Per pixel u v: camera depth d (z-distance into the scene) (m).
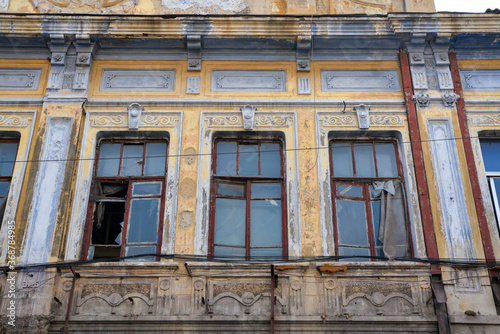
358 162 9.07
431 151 8.81
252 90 9.34
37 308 7.56
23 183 8.49
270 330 7.59
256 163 9.05
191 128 9.02
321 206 8.48
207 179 8.66
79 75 9.25
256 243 8.49
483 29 9.30
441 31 9.31
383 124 9.09
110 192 8.82
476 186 8.53
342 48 9.57
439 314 7.67
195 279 7.92
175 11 10.01
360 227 8.64
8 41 9.30
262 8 10.08
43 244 8.00
